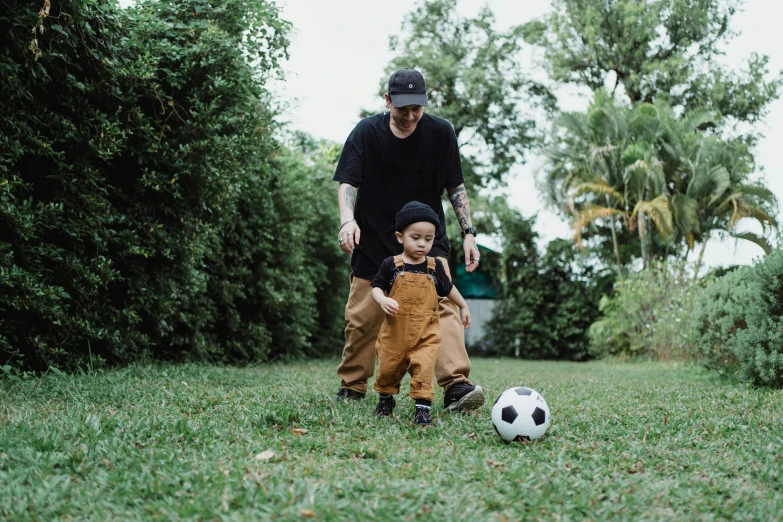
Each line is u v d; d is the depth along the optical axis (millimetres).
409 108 3918
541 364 13875
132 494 2209
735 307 7539
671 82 22469
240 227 9266
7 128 5051
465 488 2309
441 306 4324
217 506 2074
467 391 4078
